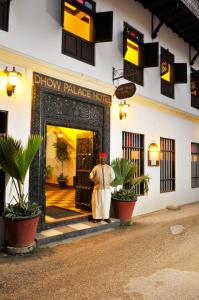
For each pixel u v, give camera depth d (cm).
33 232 503
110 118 779
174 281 389
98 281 388
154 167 950
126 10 868
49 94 621
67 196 1124
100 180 684
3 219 504
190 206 1084
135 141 894
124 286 373
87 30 767
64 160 1529
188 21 1066
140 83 914
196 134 1278
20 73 541
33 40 594
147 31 959
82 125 698
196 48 1306
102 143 754
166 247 541
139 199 874
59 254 495
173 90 1108
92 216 701
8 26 548
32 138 498
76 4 700
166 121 1037
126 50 832
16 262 454
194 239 598
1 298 341
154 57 898
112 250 521
